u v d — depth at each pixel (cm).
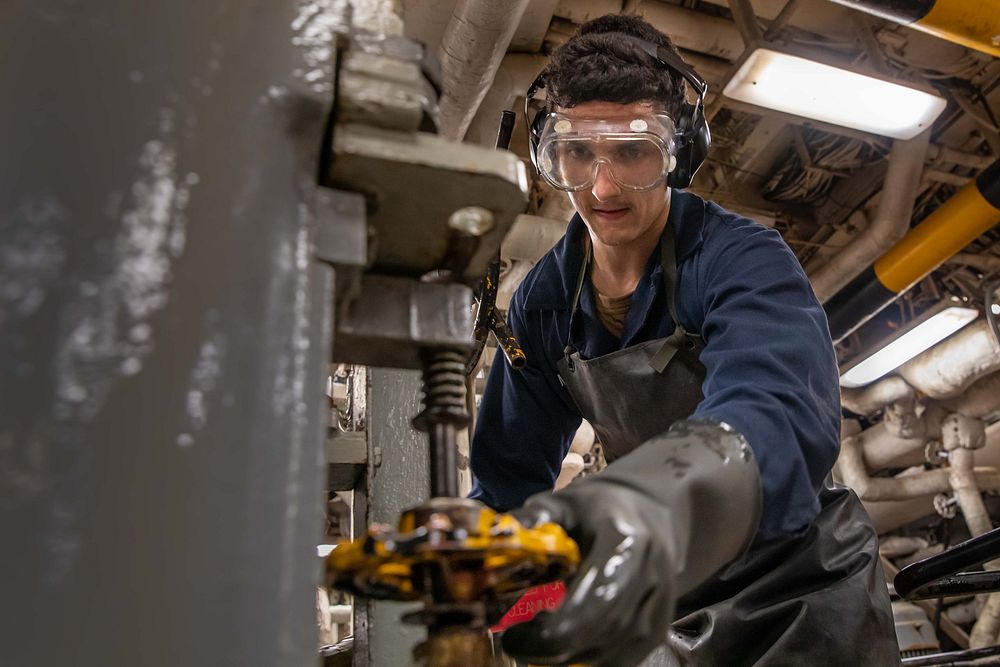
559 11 350
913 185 409
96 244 48
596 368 163
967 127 453
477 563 60
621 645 61
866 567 154
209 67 55
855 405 561
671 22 362
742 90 325
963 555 169
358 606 151
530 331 177
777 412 98
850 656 141
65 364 46
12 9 52
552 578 64
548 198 373
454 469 70
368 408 165
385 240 70
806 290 132
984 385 525
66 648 42
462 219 69
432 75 67
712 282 144
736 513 79
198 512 46
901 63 403
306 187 57
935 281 509
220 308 50
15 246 47
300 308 54
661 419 161
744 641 145
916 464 589
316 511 51
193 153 52
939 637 596
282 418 51
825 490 160
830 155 447
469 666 58
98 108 51
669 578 64
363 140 62
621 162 148
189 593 45
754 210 485
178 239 50
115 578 44
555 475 181
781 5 374
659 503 71
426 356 74
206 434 48
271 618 47
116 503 45
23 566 42
